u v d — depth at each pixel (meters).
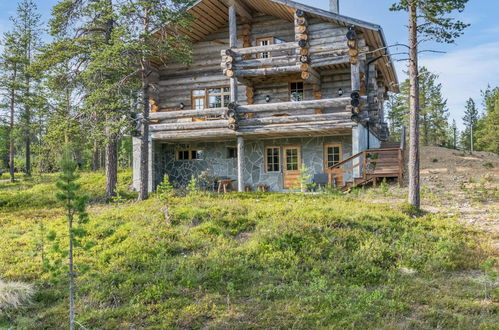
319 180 16.67
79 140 17.66
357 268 7.61
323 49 16.81
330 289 6.78
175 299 6.45
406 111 44.91
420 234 9.29
